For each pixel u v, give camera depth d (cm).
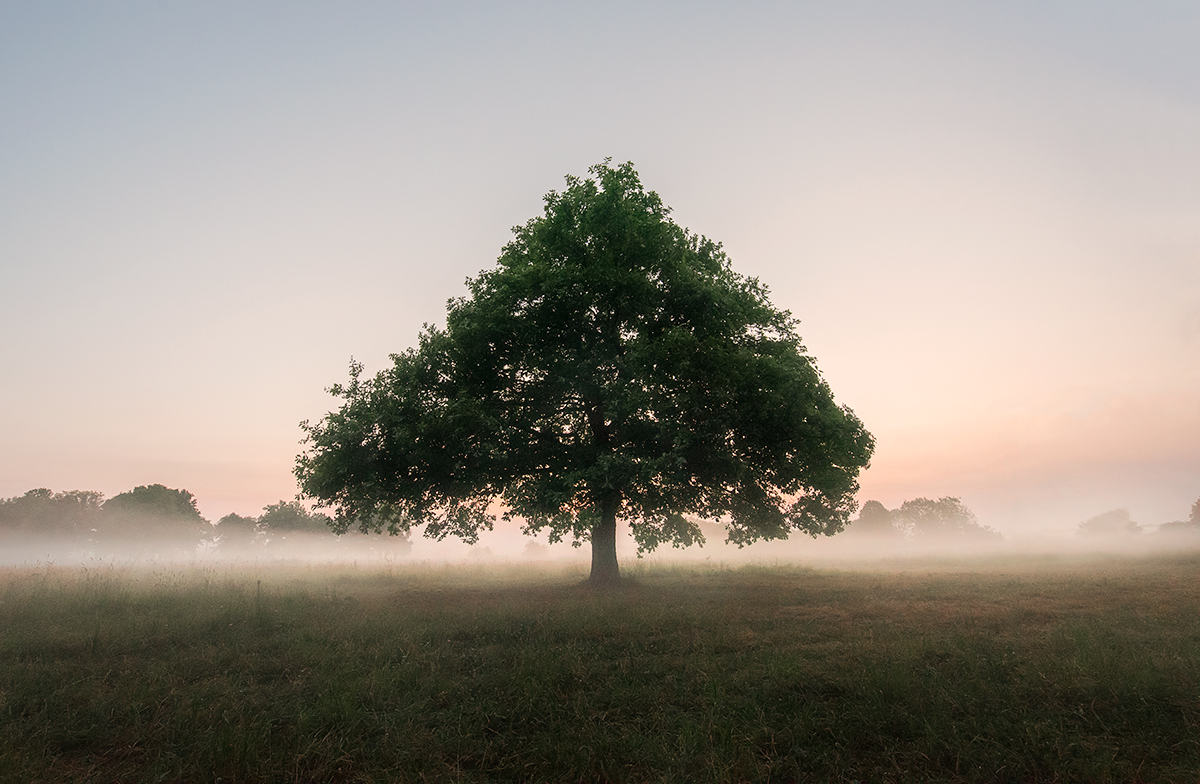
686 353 1662
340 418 1808
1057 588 1573
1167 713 577
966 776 468
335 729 551
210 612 1146
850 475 1948
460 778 461
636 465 1634
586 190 1956
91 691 659
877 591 1581
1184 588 1509
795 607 1295
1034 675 673
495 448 1756
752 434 1759
